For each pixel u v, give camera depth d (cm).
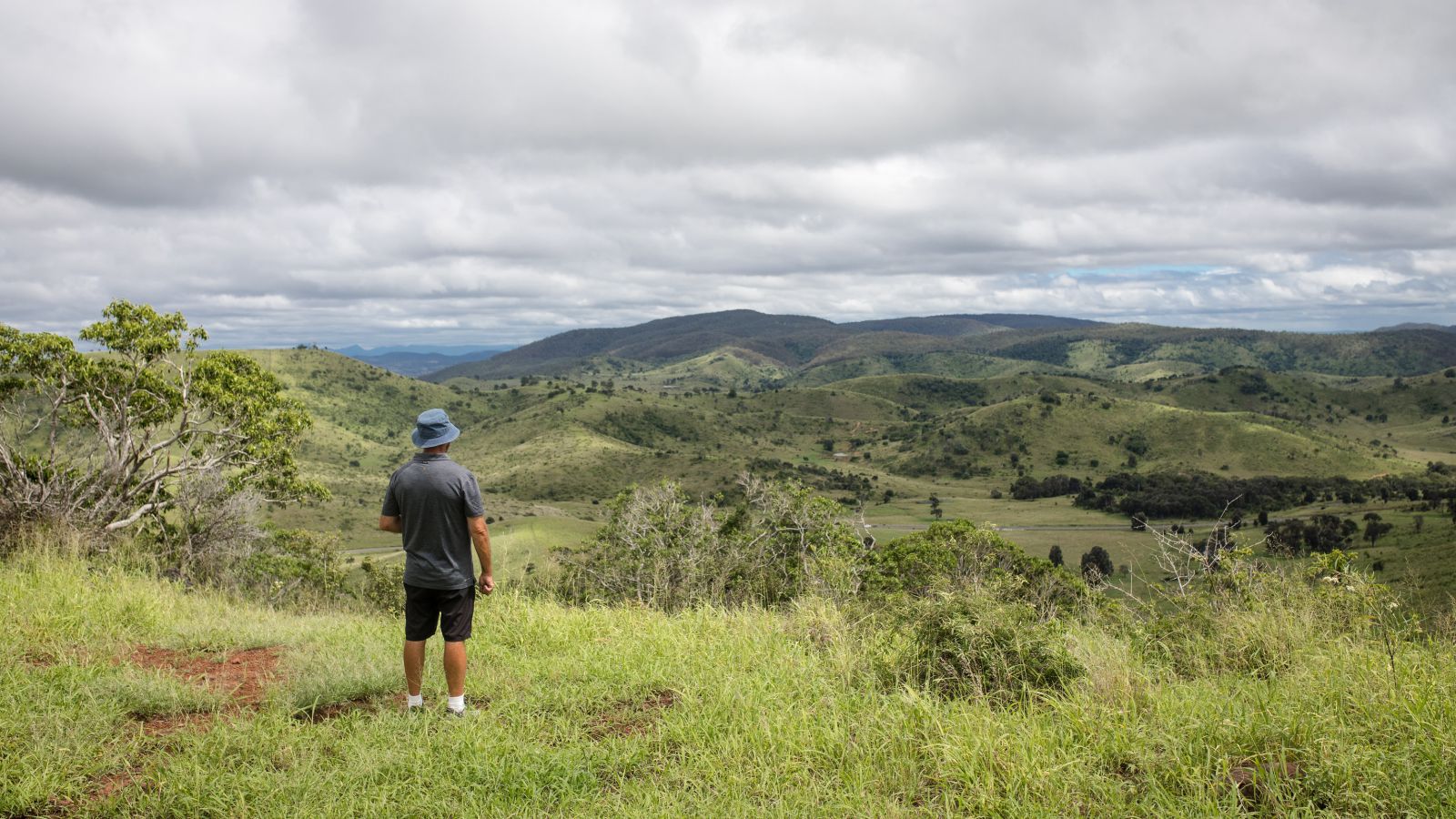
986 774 330
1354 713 368
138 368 1534
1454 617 457
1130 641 542
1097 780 326
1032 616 507
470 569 460
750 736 396
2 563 809
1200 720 375
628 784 360
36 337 1411
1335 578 559
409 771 371
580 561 1706
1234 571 594
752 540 1814
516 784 353
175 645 597
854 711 431
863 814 316
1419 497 11025
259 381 1861
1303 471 17825
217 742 387
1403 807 294
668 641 607
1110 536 10762
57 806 332
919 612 525
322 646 603
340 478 17038
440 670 543
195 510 1592
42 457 1233
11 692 429
